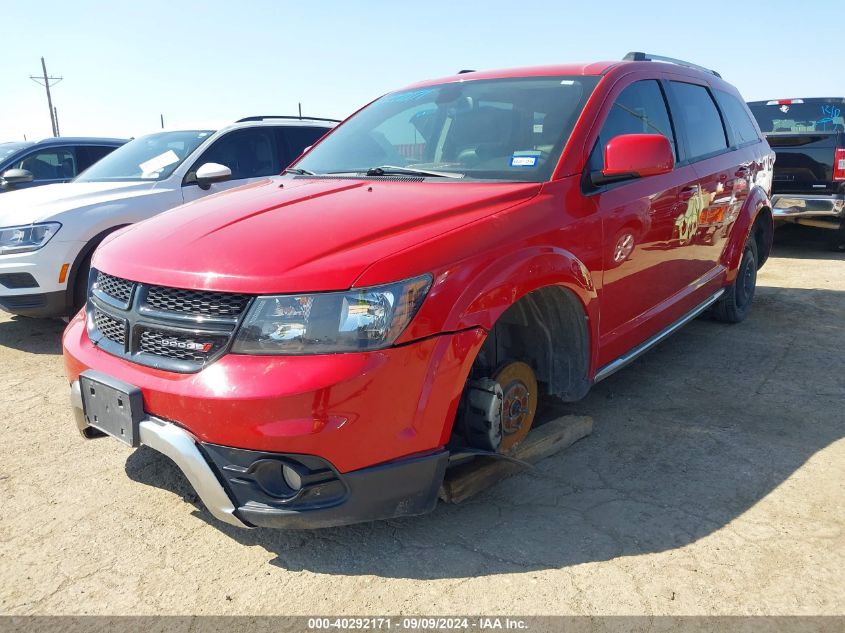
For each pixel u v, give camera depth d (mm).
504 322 3070
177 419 2334
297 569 2461
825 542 2527
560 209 2916
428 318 2311
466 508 2824
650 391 4074
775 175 8438
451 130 3516
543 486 2984
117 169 6387
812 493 2873
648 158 2992
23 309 5164
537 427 3336
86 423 2805
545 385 3215
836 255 8680
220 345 2309
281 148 6949
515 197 2838
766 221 5617
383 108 4078
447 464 2453
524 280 2598
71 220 5152
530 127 3311
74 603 2303
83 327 2916
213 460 2305
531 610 2203
